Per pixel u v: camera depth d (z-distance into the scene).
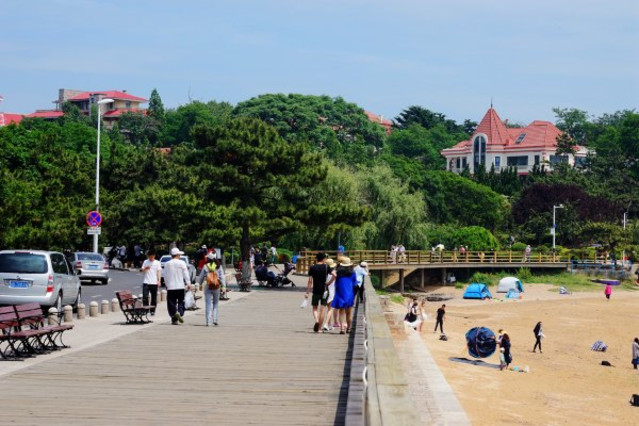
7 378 13.91
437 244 95.00
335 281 22.09
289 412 11.38
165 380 13.92
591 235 99.69
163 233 58.41
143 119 178.12
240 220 41.34
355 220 44.03
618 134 159.88
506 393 27.39
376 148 145.50
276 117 134.38
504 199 116.81
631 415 26.05
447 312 63.50
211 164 43.34
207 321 23.44
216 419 10.87
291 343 19.45
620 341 49.91
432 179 108.56
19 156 52.22
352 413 8.13
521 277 88.19
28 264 24.48
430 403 22.89
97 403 11.84
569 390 30.09
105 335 20.64
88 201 54.50
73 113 197.38
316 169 43.72
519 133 162.62
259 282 45.34
